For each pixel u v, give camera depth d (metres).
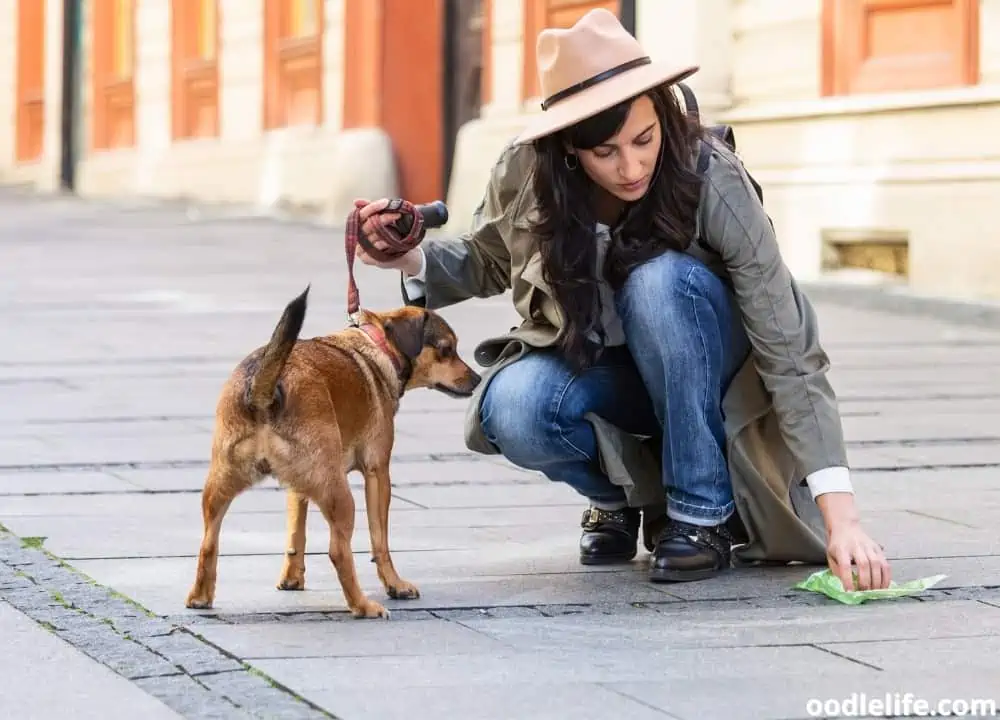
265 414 4.51
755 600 4.82
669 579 5.04
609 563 5.36
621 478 5.06
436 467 7.14
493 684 3.93
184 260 18.06
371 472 4.92
